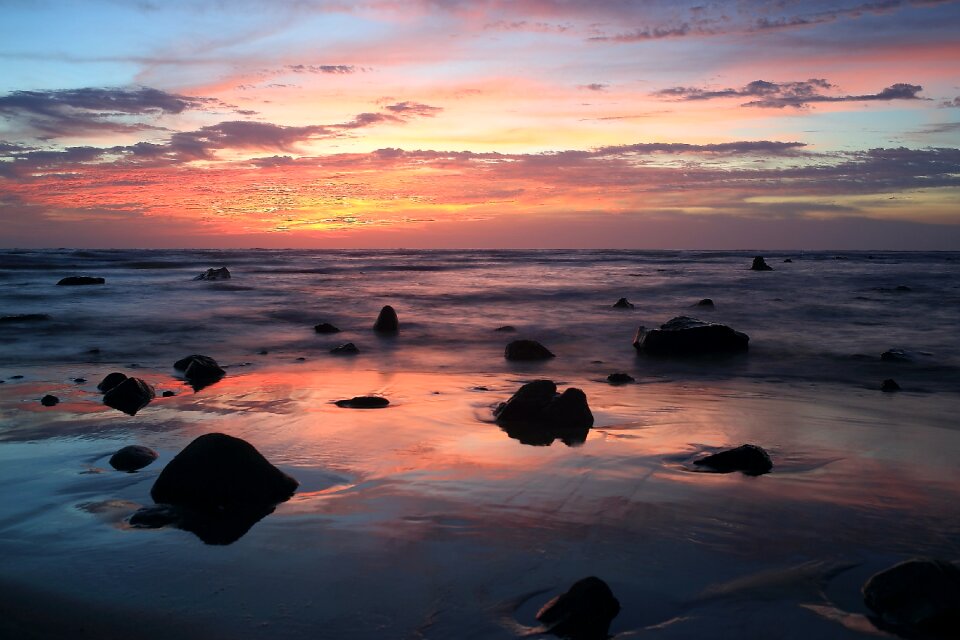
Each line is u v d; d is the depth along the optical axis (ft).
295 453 21.25
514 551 14.12
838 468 19.66
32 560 13.87
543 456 20.88
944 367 38.42
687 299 82.12
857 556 13.87
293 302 77.56
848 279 116.98
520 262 215.51
